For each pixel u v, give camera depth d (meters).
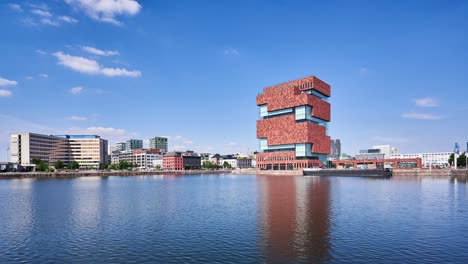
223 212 59.38
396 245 36.69
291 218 52.31
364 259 32.09
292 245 36.88
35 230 45.88
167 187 125.50
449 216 53.62
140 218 54.38
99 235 42.69
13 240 40.56
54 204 72.88
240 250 35.31
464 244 37.09
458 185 118.62
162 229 45.81
